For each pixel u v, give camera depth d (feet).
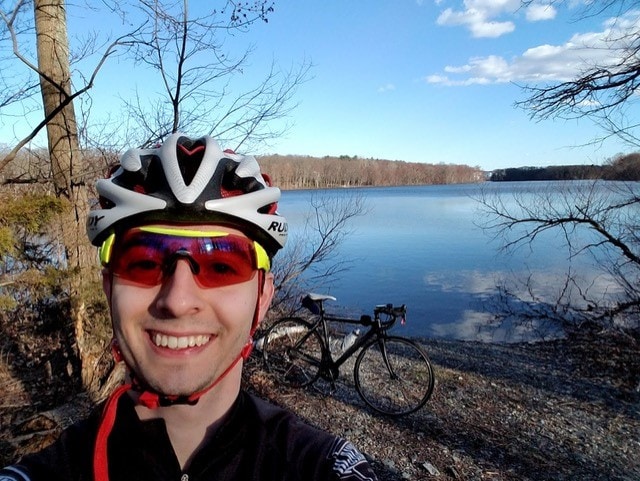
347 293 45.19
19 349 18.38
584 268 51.11
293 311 24.71
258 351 20.30
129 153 3.75
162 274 3.10
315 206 39.58
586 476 12.89
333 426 15.31
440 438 14.79
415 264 60.29
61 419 12.73
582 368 22.93
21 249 13.38
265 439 3.43
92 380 15.12
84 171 15.98
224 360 3.20
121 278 3.15
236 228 3.35
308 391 17.99
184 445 3.20
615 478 12.84
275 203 3.97
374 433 14.96
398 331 33.96
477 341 30.12
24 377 16.60
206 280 3.11
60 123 14.82
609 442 14.94
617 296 36.99
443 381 20.22
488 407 17.52
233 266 3.21
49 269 14.30
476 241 80.79
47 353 18.28
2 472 3.15
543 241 74.64
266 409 3.73
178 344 3.05
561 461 13.66
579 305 36.09
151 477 3.07
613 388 20.02
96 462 2.95
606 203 29.07
